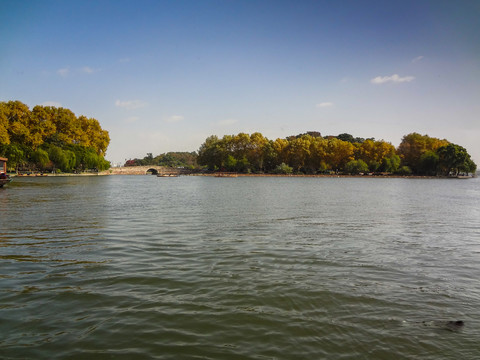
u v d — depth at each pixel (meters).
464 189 76.31
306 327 7.97
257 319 8.33
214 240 17.02
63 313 8.52
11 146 90.62
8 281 10.70
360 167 159.25
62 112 121.31
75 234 18.23
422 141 165.25
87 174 138.88
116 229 19.81
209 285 10.53
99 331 7.67
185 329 7.82
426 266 12.93
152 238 17.36
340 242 16.94
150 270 11.96
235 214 27.09
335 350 7.05
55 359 6.60
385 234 19.31
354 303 9.33
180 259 13.43
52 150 108.88
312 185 87.50
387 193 58.50
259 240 17.14
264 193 54.44
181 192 55.81
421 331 7.85
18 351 6.84
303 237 18.06
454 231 20.66
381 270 12.34
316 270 12.22
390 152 169.38
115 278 11.07
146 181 109.94
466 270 12.49
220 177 162.00
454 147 154.88
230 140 180.62
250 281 10.94
